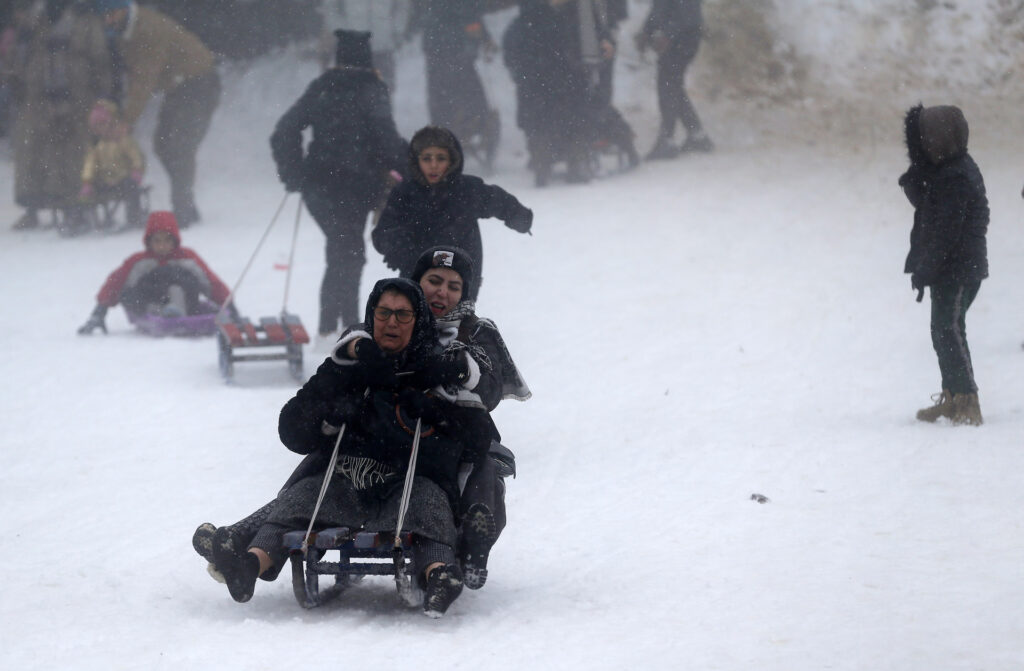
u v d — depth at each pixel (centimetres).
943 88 7388
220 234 5553
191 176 5819
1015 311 3438
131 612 1348
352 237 3158
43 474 2105
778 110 7231
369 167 3088
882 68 7562
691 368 2964
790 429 2302
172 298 3619
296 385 2917
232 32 7975
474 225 2252
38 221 5906
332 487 1336
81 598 1406
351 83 3073
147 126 7519
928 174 2245
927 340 3153
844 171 6106
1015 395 2509
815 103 7281
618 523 1717
